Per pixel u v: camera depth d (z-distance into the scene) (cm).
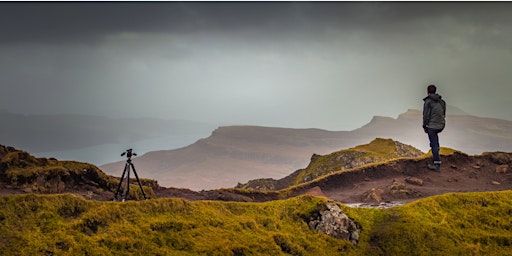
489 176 2956
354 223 2152
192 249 1753
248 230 1980
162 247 1734
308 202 2247
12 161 2141
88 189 2241
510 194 2384
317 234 2069
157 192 2527
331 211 2169
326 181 3055
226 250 1772
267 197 2781
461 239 2045
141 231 1778
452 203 2305
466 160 3234
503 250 1986
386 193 2677
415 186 2773
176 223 1877
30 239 1577
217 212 2062
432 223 2128
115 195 2127
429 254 1941
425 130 3050
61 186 2152
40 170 2122
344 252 1984
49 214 1720
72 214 1792
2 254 1484
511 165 3072
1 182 2023
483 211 2244
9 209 1680
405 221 2125
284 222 2131
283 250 1934
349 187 3002
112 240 1689
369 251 2009
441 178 2942
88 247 1620
